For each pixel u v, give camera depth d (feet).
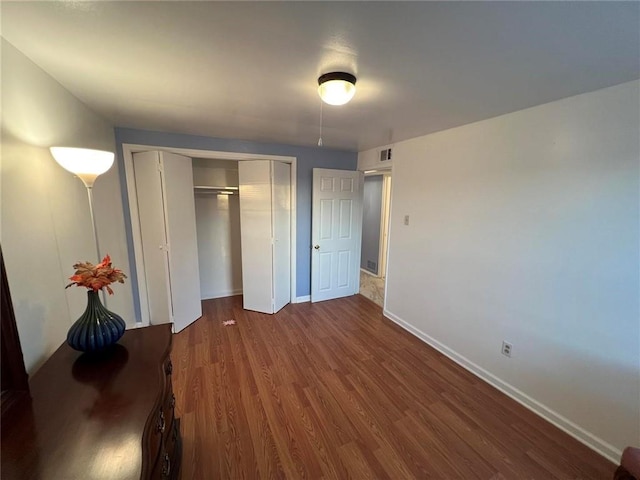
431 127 8.08
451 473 4.93
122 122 8.04
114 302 7.88
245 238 11.39
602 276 5.25
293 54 4.10
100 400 3.16
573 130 5.50
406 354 8.75
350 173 12.87
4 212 3.44
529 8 2.93
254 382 7.27
